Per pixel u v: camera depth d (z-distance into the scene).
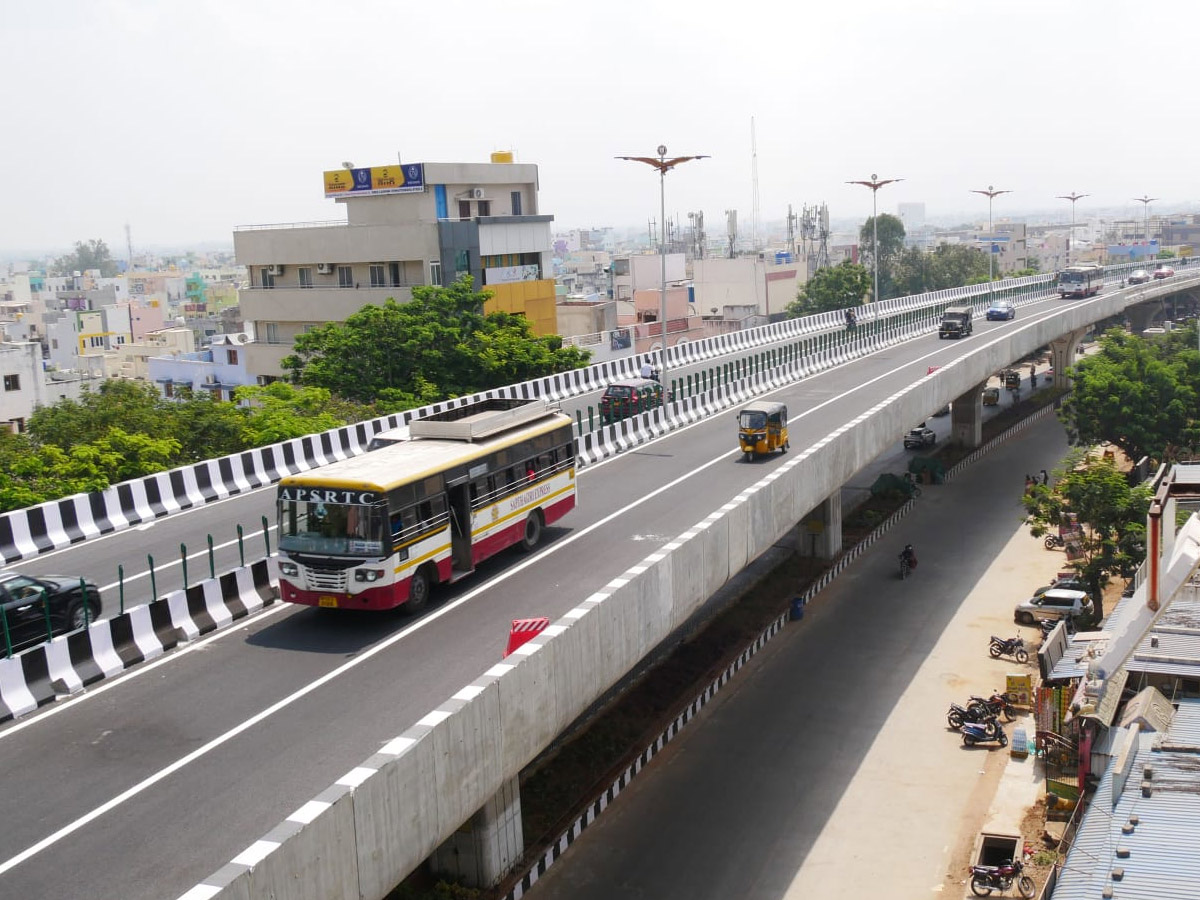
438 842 15.14
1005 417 72.50
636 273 126.81
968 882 22.97
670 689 31.06
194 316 184.12
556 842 23.12
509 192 72.19
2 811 14.57
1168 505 27.06
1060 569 43.22
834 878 23.08
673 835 24.55
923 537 48.09
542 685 17.55
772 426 36.16
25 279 195.25
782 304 120.75
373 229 63.69
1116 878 16.55
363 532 20.77
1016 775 27.34
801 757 28.30
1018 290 102.75
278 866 12.05
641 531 27.53
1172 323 104.56
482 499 24.05
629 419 39.59
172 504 29.77
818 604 39.66
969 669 33.88
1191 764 20.22
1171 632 24.92
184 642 20.80
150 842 13.74
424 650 20.03
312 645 20.50
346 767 15.61
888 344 67.62
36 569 24.70
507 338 53.69
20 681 17.86
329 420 42.84
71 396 67.44
